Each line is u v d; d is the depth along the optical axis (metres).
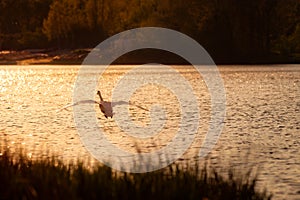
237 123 183.00
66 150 130.38
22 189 66.31
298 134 156.38
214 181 76.12
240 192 74.56
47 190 65.31
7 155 84.44
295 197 89.19
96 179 68.81
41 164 79.69
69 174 73.44
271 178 100.19
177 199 67.75
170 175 75.81
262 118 194.88
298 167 110.19
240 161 115.81
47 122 188.50
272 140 145.25
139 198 66.12
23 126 177.88
